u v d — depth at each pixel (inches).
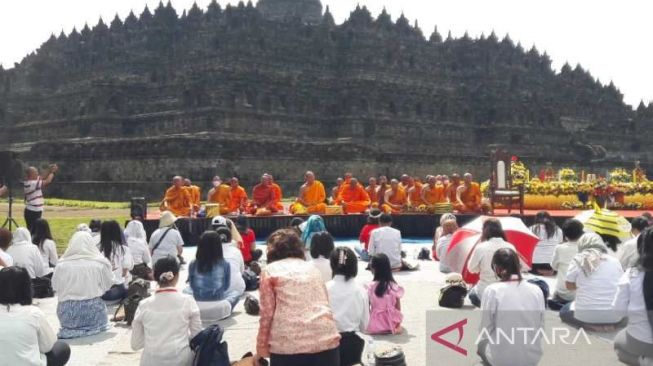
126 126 2945.4
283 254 406.9
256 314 663.1
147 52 3262.8
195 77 2790.4
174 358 447.8
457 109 3491.6
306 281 389.7
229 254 697.6
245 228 916.6
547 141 3722.9
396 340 562.9
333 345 382.0
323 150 2682.1
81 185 2541.8
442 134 3358.8
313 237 622.5
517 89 3973.9
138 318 457.1
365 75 3225.9
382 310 576.7
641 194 1756.9
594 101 4441.4
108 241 709.9
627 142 4244.6
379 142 3070.9
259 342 384.2
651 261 432.8
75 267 594.9
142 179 2491.4
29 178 1083.3
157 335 449.7
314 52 3228.3
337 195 1451.8
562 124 4094.5
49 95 3447.3
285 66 3046.3
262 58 2957.7
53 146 2691.9
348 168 2709.2
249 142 2508.6
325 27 3299.7
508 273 454.0
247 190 2469.2
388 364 445.1
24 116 3464.6
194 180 2409.0
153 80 3102.9
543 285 670.5
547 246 877.8
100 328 604.1
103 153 2591.0
